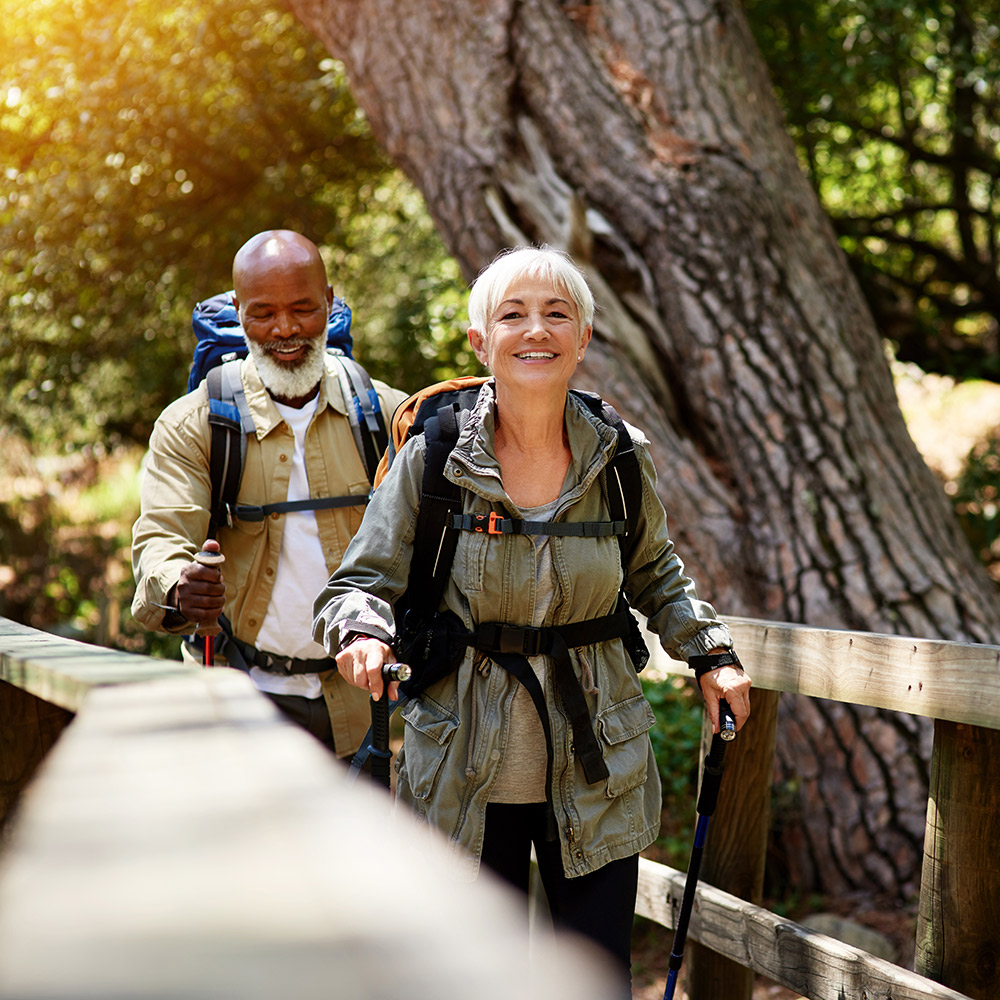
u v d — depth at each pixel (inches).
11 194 325.1
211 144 322.3
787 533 171.6
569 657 77.6
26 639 74.6
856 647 84.4
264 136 328.5
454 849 75.1
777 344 177.2
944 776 78.0
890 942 154.0
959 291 400.8
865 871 169.8
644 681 220.2
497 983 12.3
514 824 79.2
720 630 83.4
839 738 171.0
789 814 177.0
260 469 103.4
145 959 12.4
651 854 188.7
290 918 13.6
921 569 170.2
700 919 103.3
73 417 402.9
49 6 304.5
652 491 83.4
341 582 79.5
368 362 366.9
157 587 94.6
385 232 385.1
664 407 181.0
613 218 186.4
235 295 111.3
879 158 351.3
